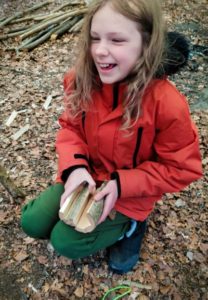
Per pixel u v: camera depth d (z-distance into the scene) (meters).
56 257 0.78
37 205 0.70
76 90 0.63
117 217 0.70
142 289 0.73
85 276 0.75
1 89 1.31
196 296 0.72
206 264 0.77
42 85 1.34
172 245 0.81
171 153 0.62
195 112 1.21
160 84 0.57
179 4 1.93
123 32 0.52
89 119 0.64
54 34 1.61
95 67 0.61
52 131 1.12
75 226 0.61
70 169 0.66
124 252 0.75
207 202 0.90
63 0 1.94
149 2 0.51
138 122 0.59
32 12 1.84
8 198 0.90
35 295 0.72
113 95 0.60
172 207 0.88
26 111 1.20
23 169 0.99
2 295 0.72
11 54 1.51
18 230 0.83
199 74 1.40
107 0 0.52
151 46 0.54
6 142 1.07
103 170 0.71
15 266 0.77
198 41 1.61
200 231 0.83
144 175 0.64
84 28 0.57
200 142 1.07
